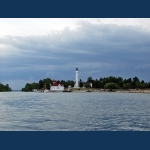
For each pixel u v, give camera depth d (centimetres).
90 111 4231
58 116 3469
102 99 8881
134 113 3956
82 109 4622
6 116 3431
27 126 2653
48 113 3856
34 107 5038
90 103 6506
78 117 3378
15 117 3328
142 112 4122
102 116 3509
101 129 2517
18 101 7388
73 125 2731
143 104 6181
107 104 6141
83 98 9712
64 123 2853
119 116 3528
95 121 3016
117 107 5162
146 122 2952
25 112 3978
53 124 2781
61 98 9688
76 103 6488
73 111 4206
